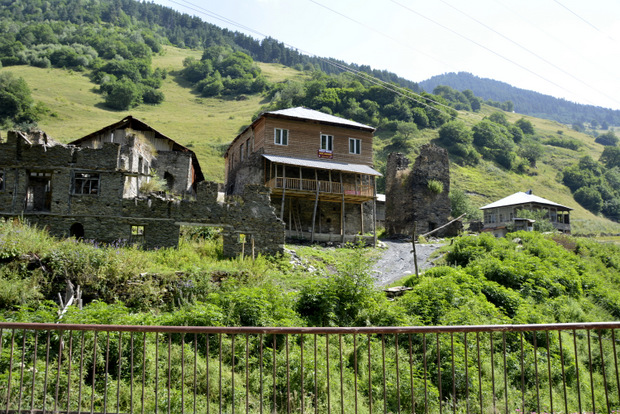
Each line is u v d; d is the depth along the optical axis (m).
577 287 21.38
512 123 155.50
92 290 15.26
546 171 111.88
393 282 20.88
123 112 110.94
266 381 10.01
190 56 186.12
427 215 43.16
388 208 47.16
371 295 15.80
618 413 9.81
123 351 10.30
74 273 15.39
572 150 137.12
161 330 5.57
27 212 22.86
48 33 163.62
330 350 12.12
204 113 123.00
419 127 111.12
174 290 16.14
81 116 98.38
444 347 12.12
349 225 38.47
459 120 117.94
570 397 11.33
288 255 24.69
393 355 12.24
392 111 112.75
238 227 24.31
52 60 142.00
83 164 23.52
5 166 22.95
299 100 118.81
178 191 36.56
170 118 109.88
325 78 148.38
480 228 46.28
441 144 100.69
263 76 164.00
